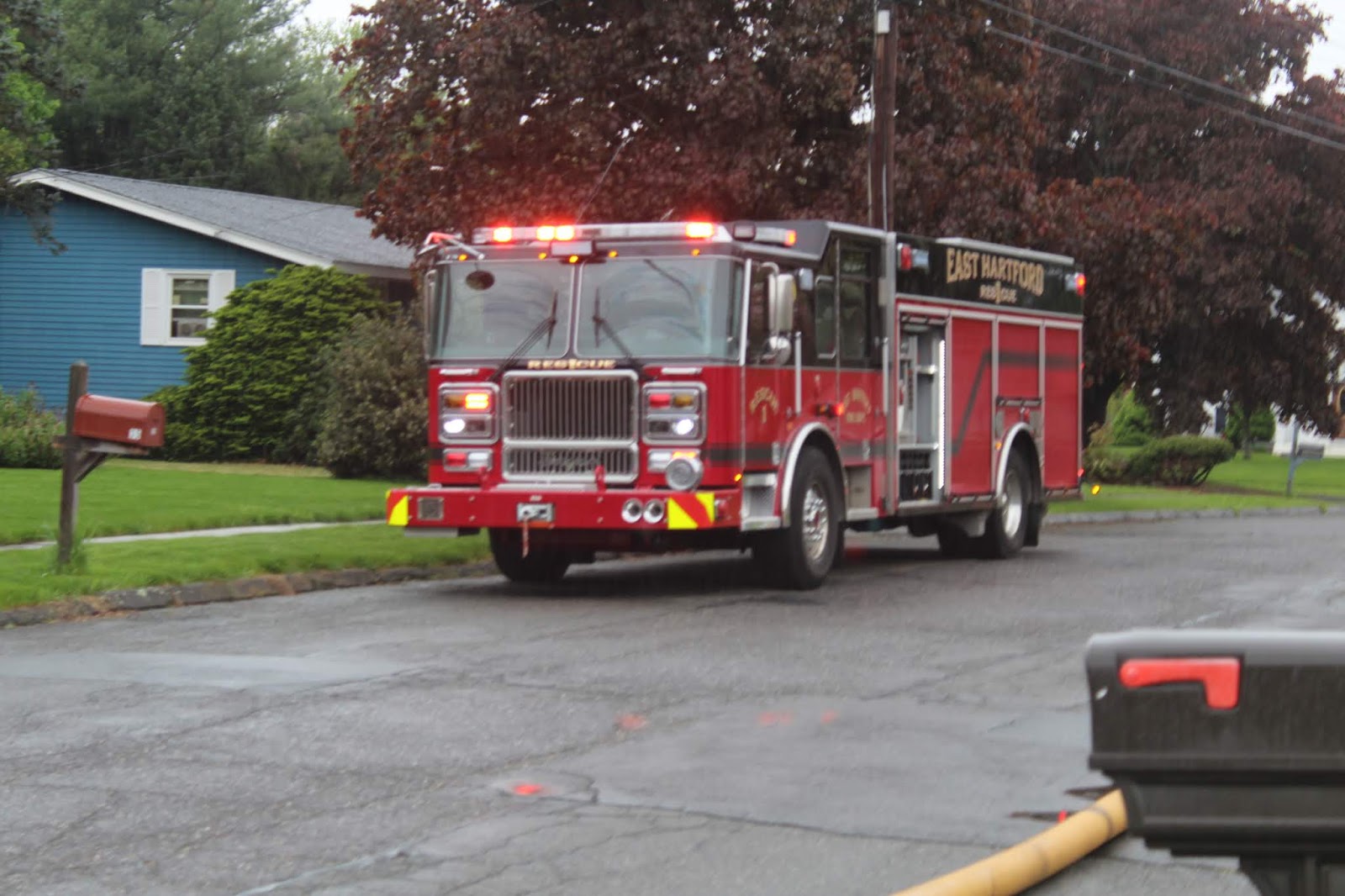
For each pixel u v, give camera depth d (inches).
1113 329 1115.3
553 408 574.2
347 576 607.8
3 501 778.2
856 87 916.6
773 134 874.8
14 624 487.2
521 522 566.9
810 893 234.1
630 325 567.2
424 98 893.2
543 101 884.6
